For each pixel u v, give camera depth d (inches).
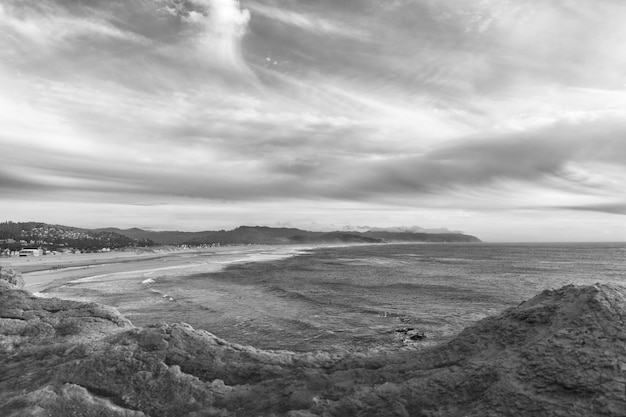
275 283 2080.5
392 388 266.7
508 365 251.0
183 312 1220.5
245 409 289.3
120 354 358.6
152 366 341.1
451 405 243.0
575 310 279.6
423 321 1125.1
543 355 246.2
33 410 289.9
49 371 358.9
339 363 331.9
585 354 235.9
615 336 243.4
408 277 2486.5
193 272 2800.2
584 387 217.3
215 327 1032.8
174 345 368.8
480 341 303.0
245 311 1243.8
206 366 345.7
